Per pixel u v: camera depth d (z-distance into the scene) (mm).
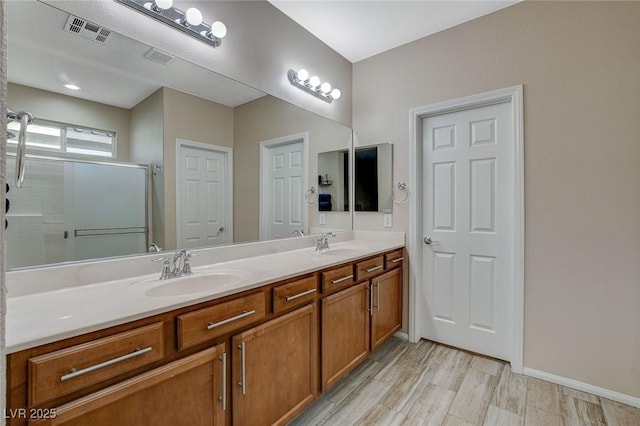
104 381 889
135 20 1469
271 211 2162
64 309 978
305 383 1578
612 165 1776
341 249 2326
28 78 1204
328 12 2182
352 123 2891
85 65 1343
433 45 2436
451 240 2451
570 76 1893
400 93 2611
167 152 1627
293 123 2312
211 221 1828
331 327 1752
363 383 1972
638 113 1707
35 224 1212
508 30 2104
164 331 1024
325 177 2584
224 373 1203
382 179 2713
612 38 1772
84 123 1345
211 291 1181
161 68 1581
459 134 2406
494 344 2270
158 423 1004
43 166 1235
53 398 795
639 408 1700
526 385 1934
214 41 1761
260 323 1354
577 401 1772
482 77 2211
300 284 1555
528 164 2031
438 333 2525
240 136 1971
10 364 744
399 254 2531
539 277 1999
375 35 2455
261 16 2041
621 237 1757
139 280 1388
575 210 1882
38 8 1224
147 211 1553
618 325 1768
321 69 2531
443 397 1823
